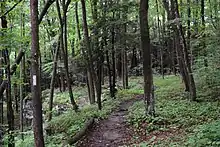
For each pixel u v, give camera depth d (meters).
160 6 32.41
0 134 9.88
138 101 18.73
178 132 11.25
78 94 26.59
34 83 7.68
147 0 13.37
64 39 18.98
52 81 17.06
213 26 16.55
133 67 40.69
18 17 13.39
